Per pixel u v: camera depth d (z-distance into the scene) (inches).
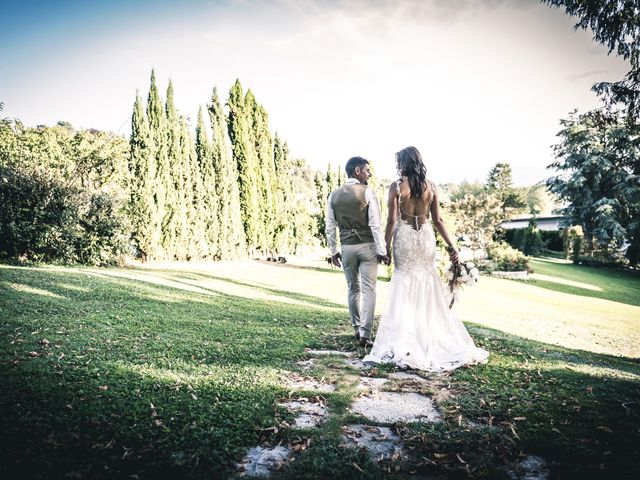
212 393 100.7
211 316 210.5
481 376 126.0
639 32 307.1
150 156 652.7
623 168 1314.0
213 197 815.7
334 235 181.2
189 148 765.9
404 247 149.1
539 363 144.9
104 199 489.1
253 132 1015.6
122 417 83.7
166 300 246.7
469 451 78.1
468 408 99.1
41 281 253.8
